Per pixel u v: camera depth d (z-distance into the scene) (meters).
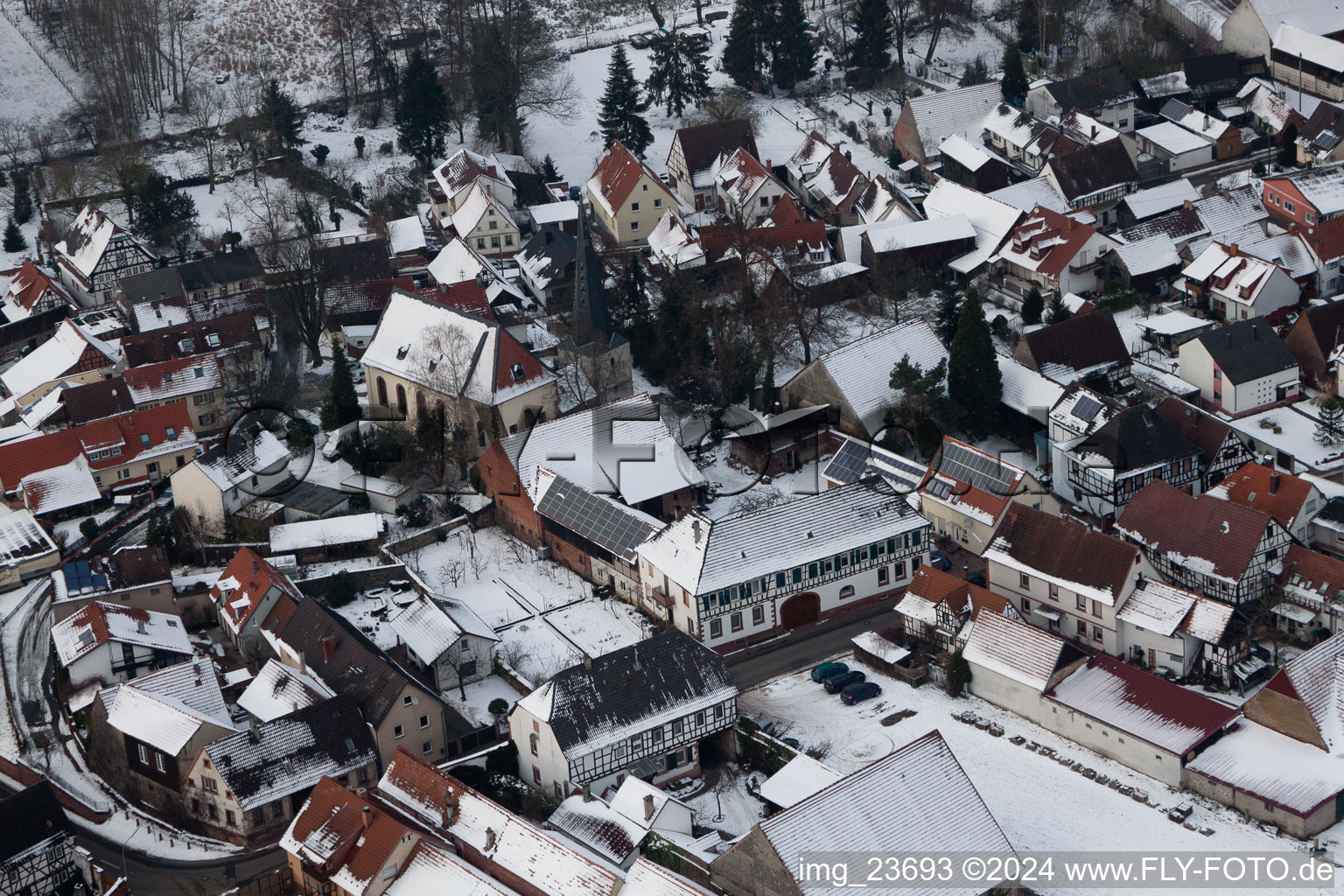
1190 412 161.00
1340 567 139.00
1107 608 139.12
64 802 133.88
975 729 132.75
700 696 131.00
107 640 144.50
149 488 177.25
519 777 132.62
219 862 127.25
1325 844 117.81
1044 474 166.00
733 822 125.12
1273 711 125.88
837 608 149.62
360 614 153.38
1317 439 165.62
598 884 112.31
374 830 118.69
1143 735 125.69
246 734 130.50
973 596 140.00
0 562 163.50
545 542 160.88
